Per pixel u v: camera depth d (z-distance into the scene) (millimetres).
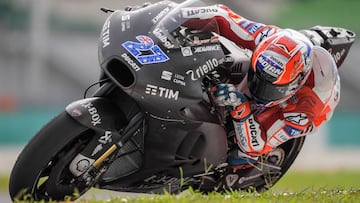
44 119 85812
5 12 97875
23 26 97688
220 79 21031
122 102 20328
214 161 21578
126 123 20109
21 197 19578
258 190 25297
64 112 19688
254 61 20688
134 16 20531
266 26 22188
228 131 22688
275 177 25328
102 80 20766
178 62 19641
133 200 19719
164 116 19641
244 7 102812
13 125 83312
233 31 21750
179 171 21094
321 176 60906
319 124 23047
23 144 83312
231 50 21188
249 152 22391
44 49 94188
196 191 21688
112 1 103250
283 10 103812
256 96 21109
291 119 22141
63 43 98062
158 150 20219
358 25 102250
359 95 96938
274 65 20375
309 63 21125
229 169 23844
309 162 79375
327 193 22594
